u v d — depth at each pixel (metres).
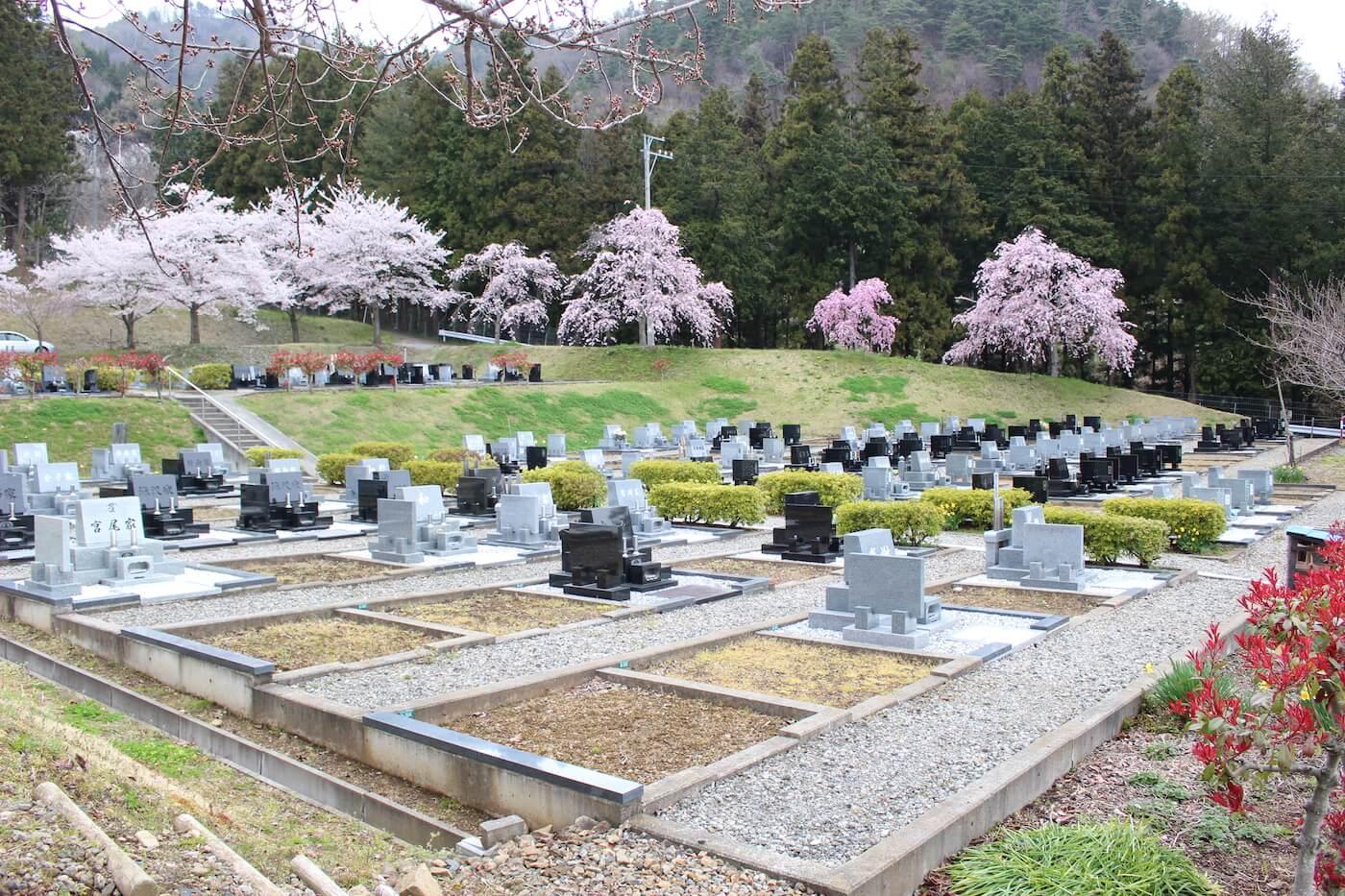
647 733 7.56
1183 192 55.78
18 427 29.33
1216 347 55.91
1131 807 6.46
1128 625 11.58
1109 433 37.09
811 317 60.34
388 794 6.80
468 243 62.31
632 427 44.88
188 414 32.81
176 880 4.86
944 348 60.41
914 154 60.06
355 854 5.84
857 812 6.02
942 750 7.14
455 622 11.58
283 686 8.64
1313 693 4.52
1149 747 7.52
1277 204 53.66
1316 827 4.75
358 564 15.87
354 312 75.00
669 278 56.22
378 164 70.12
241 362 47.38
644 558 14.36
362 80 5.46
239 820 6.24
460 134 62.75
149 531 18.20
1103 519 15.84
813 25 105.25
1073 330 52.59
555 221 60.72
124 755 7.05
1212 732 4.66
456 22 5.04
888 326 57.19
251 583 13.36
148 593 12.58
